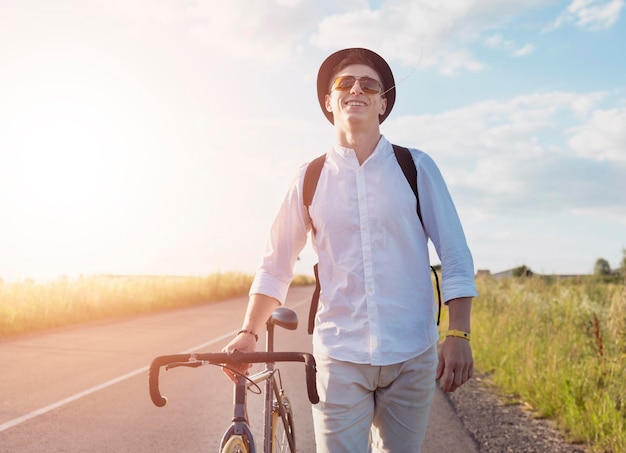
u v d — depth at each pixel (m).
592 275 14.04
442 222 2.51
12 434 5.43
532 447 5.22
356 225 2.53
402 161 2.57
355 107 2.56
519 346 8.98
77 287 19.25
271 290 2.72
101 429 5.63
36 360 9.52
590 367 7.00
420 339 2.51
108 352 10.46
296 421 6.15
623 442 4.81
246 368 2.46
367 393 2.53
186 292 27.30
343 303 2.53
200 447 5.12
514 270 17.36
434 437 5.52
